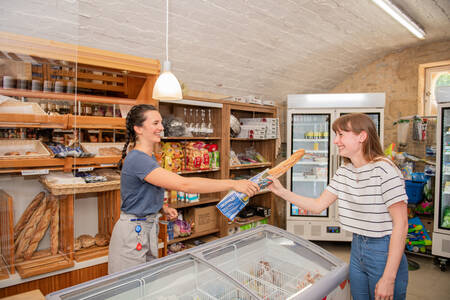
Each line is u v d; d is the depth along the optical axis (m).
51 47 1.80
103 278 1.16
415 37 4.28
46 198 1.89
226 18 2.91
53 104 1.85
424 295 2.87
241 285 1.21
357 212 1.55
